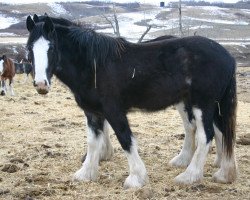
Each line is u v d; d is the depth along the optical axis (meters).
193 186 5.93
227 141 6.17
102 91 5.92
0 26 54.59
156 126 10.52
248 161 7.30
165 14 58.50
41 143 8.68
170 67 6.02
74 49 5.97
